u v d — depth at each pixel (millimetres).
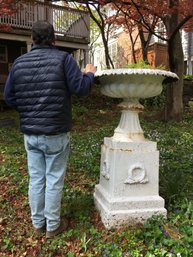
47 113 2691
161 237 2805
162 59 15656
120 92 3037
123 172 3082
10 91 2883
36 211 2992
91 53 24703
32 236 3023
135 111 3225
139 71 2789
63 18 14180
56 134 2742
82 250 2775
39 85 2680
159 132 7527
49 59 2684
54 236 2988
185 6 7621
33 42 2836
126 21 10852
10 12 7785
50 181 2879
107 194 3191
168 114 9281
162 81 3152
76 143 6469
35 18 13453
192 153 5453
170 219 3117
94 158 5129
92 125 9367
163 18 8945
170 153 5398
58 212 2967
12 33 13148
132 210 3078
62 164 2895
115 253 2639
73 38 14680
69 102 2816
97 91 12602
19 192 3953
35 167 2916
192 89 12977
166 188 3682
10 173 4605
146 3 7785
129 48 19375
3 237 3020
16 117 10438
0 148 6340
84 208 3449
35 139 2762
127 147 3082
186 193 3625
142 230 2957
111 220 3016
